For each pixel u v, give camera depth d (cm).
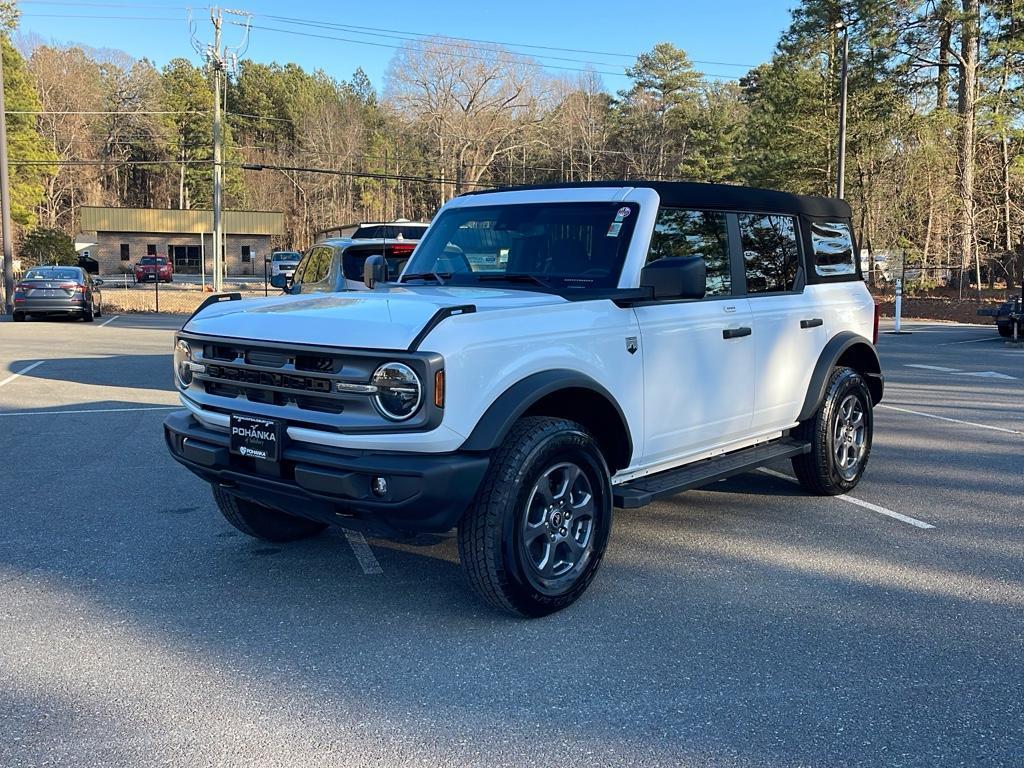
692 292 428
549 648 382
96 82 9806
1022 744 305
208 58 3747
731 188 539
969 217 3597
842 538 544
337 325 384
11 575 470
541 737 307
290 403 391
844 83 3077
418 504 357
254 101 11069
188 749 298
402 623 409
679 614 421
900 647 385
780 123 4219
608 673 358
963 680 354
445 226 559
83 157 9012
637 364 447
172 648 380
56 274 2345
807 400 589
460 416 363
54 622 408
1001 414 1016
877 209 3728
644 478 481
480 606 430
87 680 349
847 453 638
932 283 3647
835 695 340
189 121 9569
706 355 493
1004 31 3841
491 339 376
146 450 784
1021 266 3719
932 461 764
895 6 3856
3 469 710
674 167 8638
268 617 415
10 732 309
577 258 483
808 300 588
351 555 507
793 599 441
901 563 497
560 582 414
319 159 9788
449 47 6569
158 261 5069
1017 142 3856
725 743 304
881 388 673
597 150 8738
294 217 10100
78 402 1049
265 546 522
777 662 369
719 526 568
